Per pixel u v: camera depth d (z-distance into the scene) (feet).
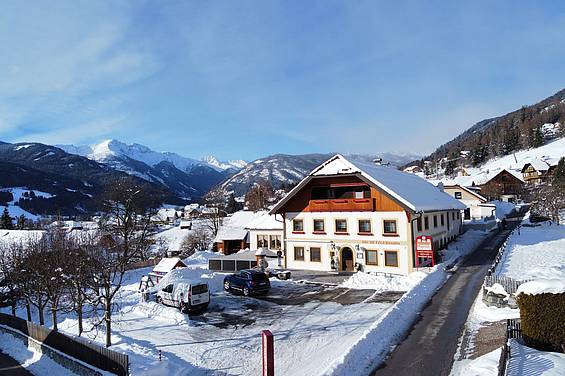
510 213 260.42
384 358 51.93
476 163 556.10
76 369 63.57
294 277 115.65
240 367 54.44
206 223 299.79
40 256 100.58
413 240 110.22
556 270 84.38
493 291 69.92
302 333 66.74
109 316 68.80
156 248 263.70
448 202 150.41
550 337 47.60
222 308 86.48
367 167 125.29
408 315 69.36
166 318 82.38
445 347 54.13
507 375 40.52
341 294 92.63
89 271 79.87
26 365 73.72
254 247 165.89
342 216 121.19
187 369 54.60
